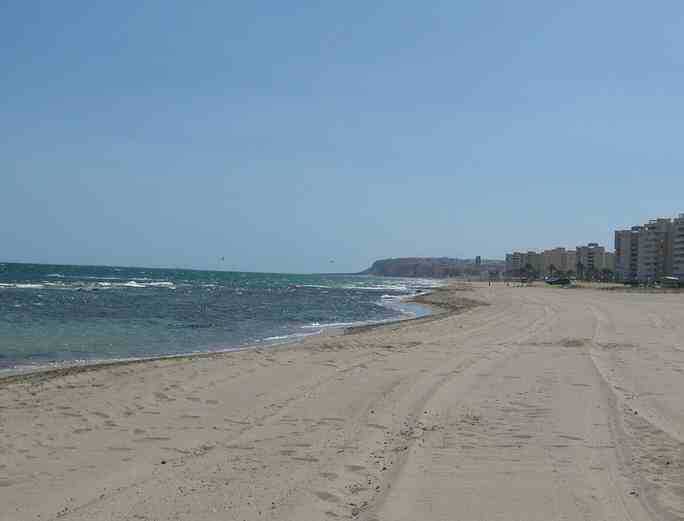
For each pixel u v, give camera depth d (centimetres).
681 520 521
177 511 537
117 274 14050
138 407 998
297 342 2250
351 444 769
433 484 612
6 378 1282
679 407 987
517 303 4850
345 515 529
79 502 561
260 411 970
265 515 527
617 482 620
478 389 1150
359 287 11412
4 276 9619
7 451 735
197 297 5762
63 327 2697
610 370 1381
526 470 660
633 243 16050
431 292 8375
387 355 1662
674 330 2439
